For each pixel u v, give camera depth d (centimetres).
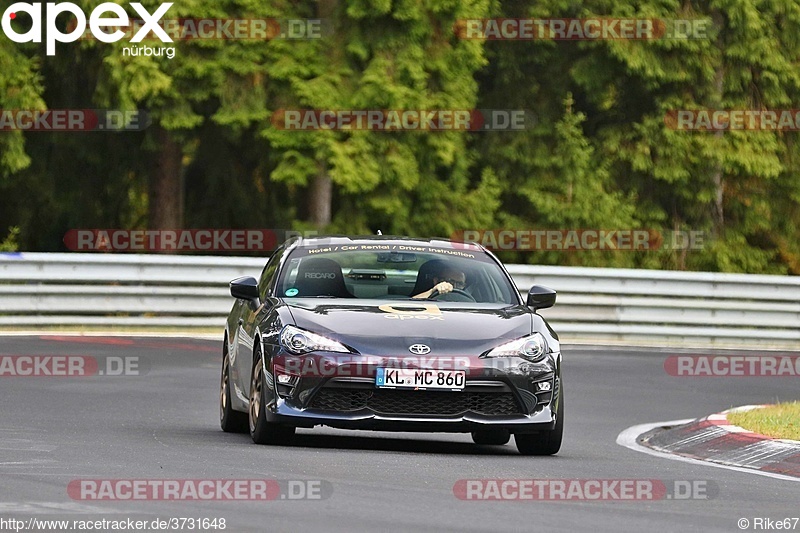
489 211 9750
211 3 8644
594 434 4284
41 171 9788
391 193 9144
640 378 6038
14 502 2436
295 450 3369
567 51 10531
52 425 3850
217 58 8719
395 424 3350
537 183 10375
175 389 5041
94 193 10156
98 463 2988
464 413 3375
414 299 3772
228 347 4016
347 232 9275
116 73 8362
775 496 2927
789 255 11406
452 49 9125
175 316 7300
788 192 10875
